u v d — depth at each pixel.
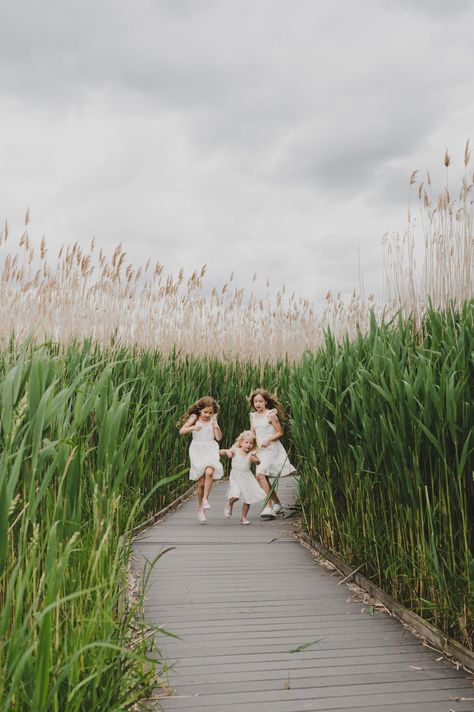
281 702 2.74
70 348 7.68
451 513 3.52
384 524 4.34
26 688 1.96
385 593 4.11
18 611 1.91
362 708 2.69
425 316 5.42
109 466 2.79
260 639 3.52
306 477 6.14
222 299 13.52
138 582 4.58
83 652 2.21
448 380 3.58
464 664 3.10
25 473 2.45
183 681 2.95
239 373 12.71
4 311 9.79
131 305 11.71
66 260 10.46
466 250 5.34
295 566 5.18
